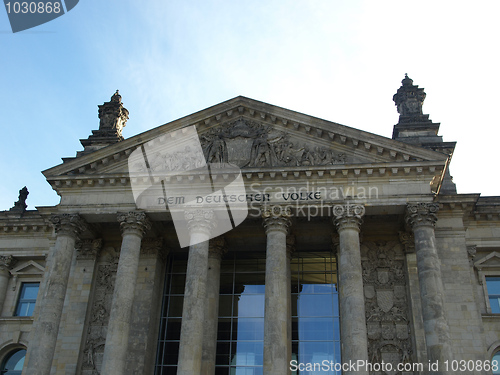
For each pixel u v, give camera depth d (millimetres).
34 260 59000
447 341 39844
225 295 52531
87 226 50219
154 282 50688
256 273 53500
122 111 60000
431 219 44594
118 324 43438
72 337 48531
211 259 50562
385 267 49312
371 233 50625
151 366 48688
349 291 42625
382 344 46031
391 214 47094
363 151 48219
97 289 51219
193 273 44812
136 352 47469
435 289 41625
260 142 49594
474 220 53031
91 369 47500
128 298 44719
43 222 58594
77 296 50375
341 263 44312
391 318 46969
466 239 52438
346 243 44531
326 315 50156
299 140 49812
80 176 49469
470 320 45219
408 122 55375
